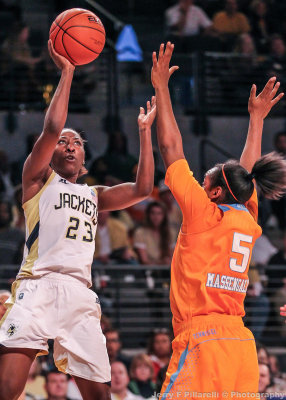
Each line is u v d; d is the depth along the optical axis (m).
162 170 15.38
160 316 12.14
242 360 4.89
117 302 11.53
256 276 12.22
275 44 16.88
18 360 5.06
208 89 16.20
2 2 17.38
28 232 5.39
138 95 17.22
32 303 5.16
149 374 9.42
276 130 16.67
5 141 15.61
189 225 5.06
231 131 16.72
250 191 5.23
